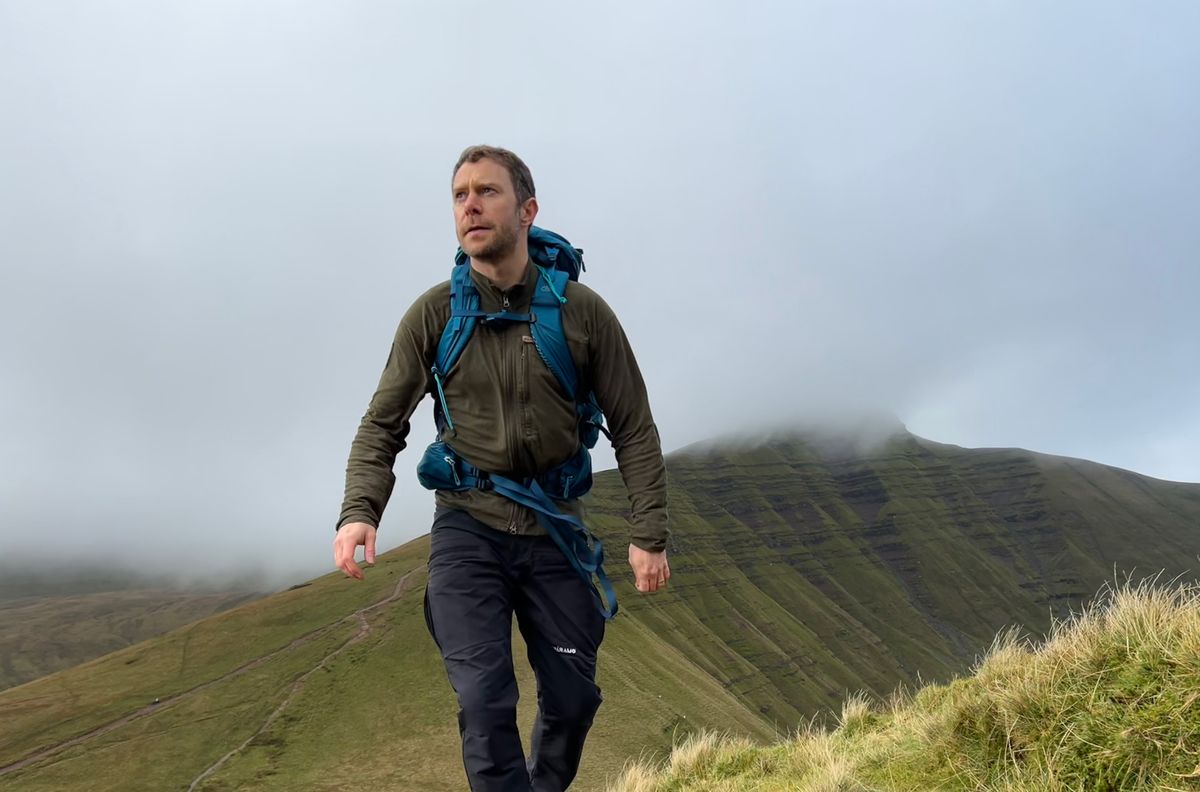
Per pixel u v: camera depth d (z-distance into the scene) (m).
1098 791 2.64
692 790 5.24
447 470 2.91
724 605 167.75
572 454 3.01
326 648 89.62
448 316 2.96
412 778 61.84
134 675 92.12
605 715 69.69
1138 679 2.81
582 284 3.02
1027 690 3.16
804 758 4.81
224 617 107.88
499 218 2.82
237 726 74.44
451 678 2.71
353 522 2.66
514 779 2.57
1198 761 2.42
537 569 2.93
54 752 72.06
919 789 3.31
